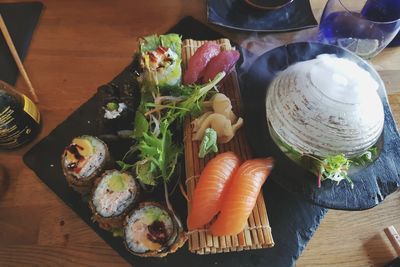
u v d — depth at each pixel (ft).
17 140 1.10
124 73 1.29
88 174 1.01
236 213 0.86
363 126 0.91
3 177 1.09
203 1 1.46
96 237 1.01
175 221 0.96
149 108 1.07
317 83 0.92
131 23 1.41
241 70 1.24
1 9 1.39
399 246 0.98
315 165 0.95
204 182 0.90
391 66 1.33
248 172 0.91
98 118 1.15
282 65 1.15
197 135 1.03
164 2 1.46
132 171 1.06
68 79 1.28
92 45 1.35
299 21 1.34
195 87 1.07
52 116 1.21
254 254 0.98
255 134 1.03
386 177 0.97
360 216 1.05
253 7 1.33
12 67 1.28
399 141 1.05
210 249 0.91
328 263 0.99
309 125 0.93
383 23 1.17
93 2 1.45
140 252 0.93
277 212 1.03
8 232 1.01
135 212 0.98
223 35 1.38
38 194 1.07
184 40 1.31
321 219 1.04
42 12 1.41
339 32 1.28
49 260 0.98
